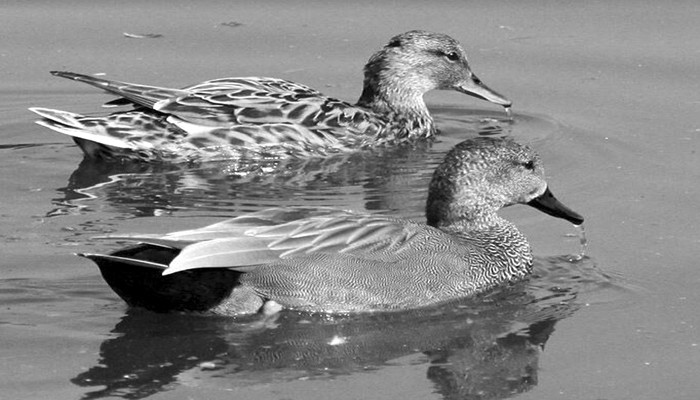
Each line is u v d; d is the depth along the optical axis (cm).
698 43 2061
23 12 2217
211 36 2130
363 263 1282
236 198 1625
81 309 1259
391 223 1327
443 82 1948
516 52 2072
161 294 1232
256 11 2230
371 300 1282
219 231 1247
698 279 1343
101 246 1419
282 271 1255
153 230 1482
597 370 1165
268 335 1228
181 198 1616
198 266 1192
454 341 1230
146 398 1097
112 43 2103
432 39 1950
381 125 1883
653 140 1769
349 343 1220
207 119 1791
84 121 1741
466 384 1140
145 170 1736
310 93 1875
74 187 1644
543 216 1538
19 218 1514
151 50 2080
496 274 1351
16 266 1352
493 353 1202
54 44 2098
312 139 1823
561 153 1748
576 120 1861
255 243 1249
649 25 2131
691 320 1256
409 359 1188
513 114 1922
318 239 1280
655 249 1418
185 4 2261
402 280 1295
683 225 1480
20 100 1955
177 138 1772
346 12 2227
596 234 1466
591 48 2070
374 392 1120
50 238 1445
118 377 1133
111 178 1692
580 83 1975
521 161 1412
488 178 1399
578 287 1343
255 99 1827
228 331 1232
